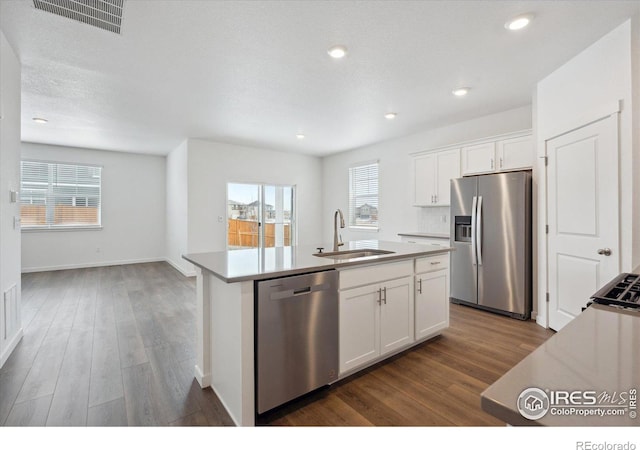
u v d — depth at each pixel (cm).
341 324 215
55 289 483
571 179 283
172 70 295
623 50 229
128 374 231
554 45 257
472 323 338
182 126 486
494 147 398
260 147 643
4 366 242
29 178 611
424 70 299
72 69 293
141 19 219
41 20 220
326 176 737
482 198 375
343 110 411
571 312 286
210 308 216
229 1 201
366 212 635
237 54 267
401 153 556
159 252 752
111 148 656
